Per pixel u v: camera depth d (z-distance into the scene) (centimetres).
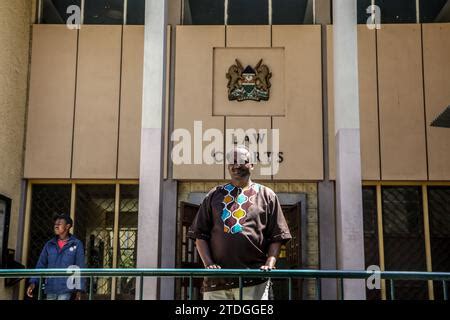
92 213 940
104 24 980
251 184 446
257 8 985
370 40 953
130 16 987
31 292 716
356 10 888
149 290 805
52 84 958
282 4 984
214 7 987
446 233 919
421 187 930
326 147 931
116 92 955
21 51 935
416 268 912
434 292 901
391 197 932
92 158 938
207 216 443
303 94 945
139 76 959
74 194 942
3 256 859
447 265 910
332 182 921
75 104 952
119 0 991
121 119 948
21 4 936
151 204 815
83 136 944
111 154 938
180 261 879
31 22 977
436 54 945
